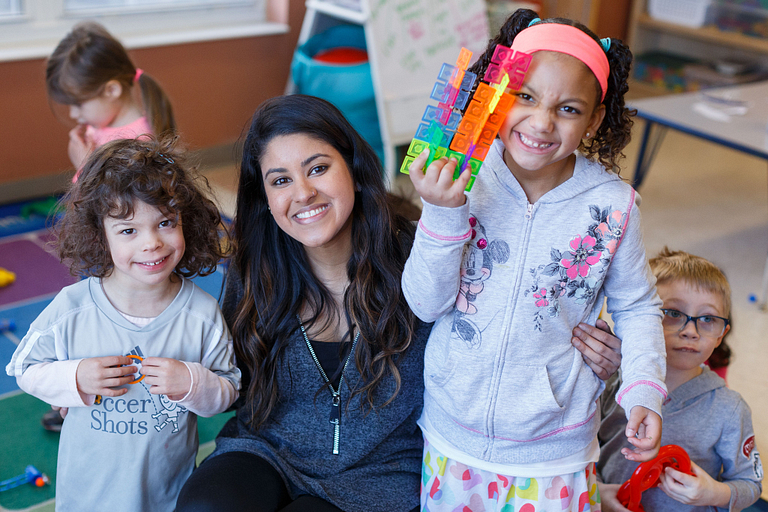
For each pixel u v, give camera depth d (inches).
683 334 56.0
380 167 50.4
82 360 47.2
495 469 47.4
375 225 50.3
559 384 46.3
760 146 104.9
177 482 51.9
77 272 49.9
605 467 59.4
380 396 51.1
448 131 40.7
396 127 144.5
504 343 45.1
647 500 57.1
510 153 42.2
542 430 46.7
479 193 45.6
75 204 47.4
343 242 51.0
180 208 48.2
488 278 45.3
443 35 150.1
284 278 50.9
